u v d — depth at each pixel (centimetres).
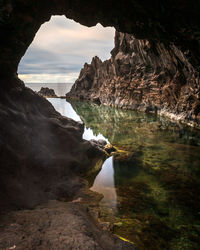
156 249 375
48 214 399
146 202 552
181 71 1847
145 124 1802
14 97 684
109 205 532
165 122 1841
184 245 386
